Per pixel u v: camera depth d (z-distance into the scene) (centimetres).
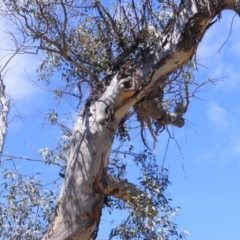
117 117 1009
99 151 974
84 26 1084
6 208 1102
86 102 1019
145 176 1066
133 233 1012
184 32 1034
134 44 1056
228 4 1067
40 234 1069
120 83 1007
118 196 1039
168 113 1141
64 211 941
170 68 1039
